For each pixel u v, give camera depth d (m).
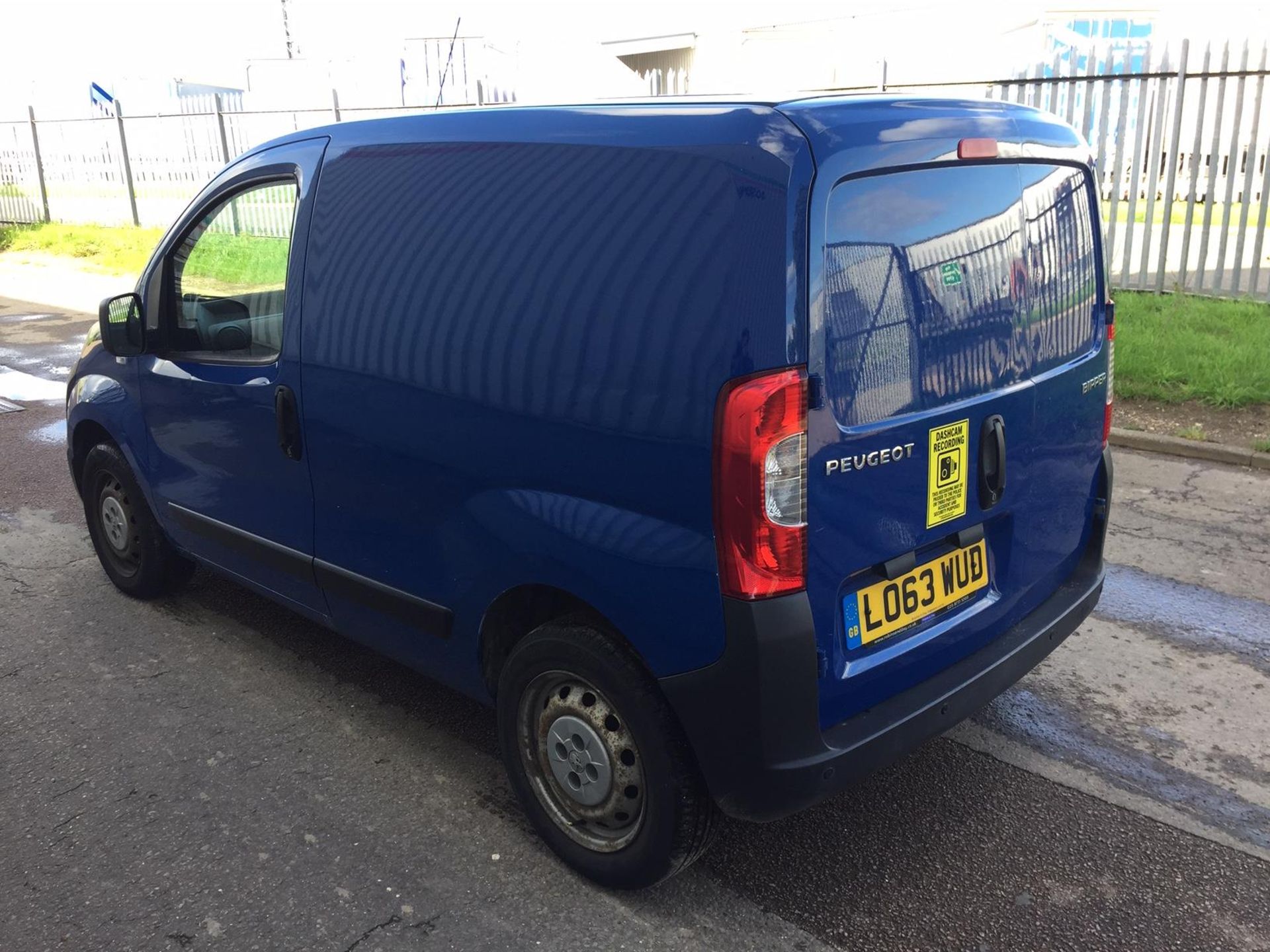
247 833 3.11
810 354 2.32
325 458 3.33
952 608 2.84
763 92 2.76
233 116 16.78
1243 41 8.90
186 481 4.06
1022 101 10.44
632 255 2.50
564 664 2.76
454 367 2.87
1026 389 2.94
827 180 2.32
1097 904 2.80
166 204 18.09
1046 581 3.24
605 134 2.61
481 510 2.86
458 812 3.21
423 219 2.99
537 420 2.69
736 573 2.37
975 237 2.74
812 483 2.38
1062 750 3.51
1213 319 8.70
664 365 2.43
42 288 14.11
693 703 2.49
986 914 2.77
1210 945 2.66
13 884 2.90
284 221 3.46
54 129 19.30
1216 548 5.07
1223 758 3.45
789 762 2.45
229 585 4.86
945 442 2.69
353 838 3.08
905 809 3.21
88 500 4.77
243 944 2.68
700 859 2.99
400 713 3.77
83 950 2.66
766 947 2.66
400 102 15.73
